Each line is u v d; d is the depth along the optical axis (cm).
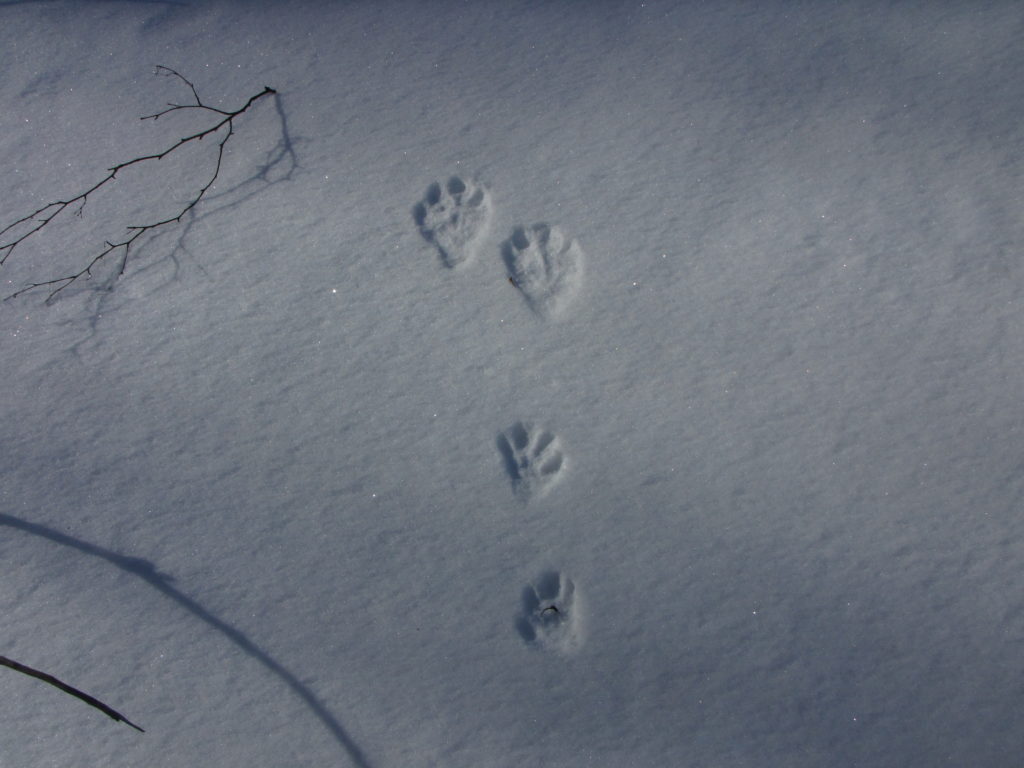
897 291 159
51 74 171
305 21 173
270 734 152
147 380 160
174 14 173
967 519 154
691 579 154
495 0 173
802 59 168
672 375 159
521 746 150
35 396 160
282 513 157
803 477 156
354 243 164
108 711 144
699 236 162
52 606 155
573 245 163
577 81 168
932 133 164
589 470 157
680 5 171
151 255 164
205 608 154
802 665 151
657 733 150
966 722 150
